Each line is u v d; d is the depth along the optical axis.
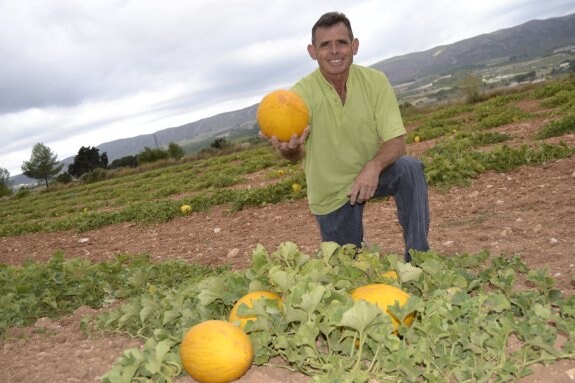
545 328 2.53
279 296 3.18
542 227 5.68
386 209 8.41
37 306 4.96
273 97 3.66
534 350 2.69
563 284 3.90
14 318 4.61
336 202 4.68
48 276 5.50
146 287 5.12
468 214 6.96
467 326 2.62
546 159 9.20
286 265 3.61
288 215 9.64
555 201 6.70
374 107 4.34
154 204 14.38
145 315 3.57
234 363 2.60
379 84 4.32
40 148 78.94
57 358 3.61
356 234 4.87
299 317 2.72
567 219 5.80
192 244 8.76
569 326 2.69
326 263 3.54
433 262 3.30
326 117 4.37
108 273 5.61
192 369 2.65
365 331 2.58
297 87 4.39
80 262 5.77
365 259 3.56
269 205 11.02
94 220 14.16
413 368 2.48
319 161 4.55
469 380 2.49
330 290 2.85
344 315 2.46
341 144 4.46
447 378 2.53
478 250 5.22
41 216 23.94
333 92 4.33
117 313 3.90
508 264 3.88
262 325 2.80
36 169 78.31
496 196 7.61
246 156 32.69
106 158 91.88
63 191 43.34
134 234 11.38
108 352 3.60
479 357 2.66
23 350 3.92
